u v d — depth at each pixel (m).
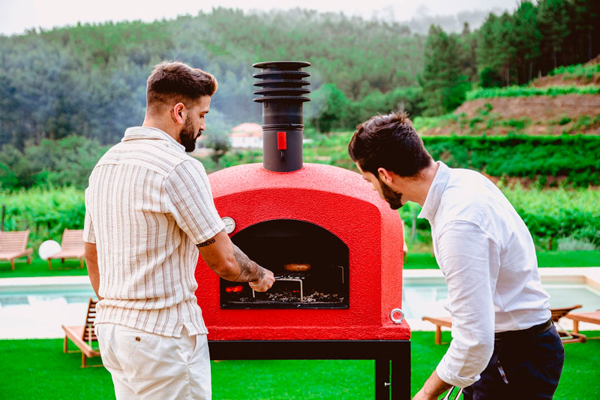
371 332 2.45
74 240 10.06
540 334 1.77
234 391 4.04
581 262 9.45
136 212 1.75
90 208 1.89
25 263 10.16
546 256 10.10
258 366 4.61
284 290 2.68
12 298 7.71
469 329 1.55
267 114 2.57
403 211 11.15
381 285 2.43
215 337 2.45
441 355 4.79
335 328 2.45
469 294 1.54
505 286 1.71
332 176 2.61
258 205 2.45
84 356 4.64
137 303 1.78
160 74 1.87
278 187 2.43
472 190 1.62
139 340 1.76
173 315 1.80
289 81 2.50
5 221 11.55
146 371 1.78
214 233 1.80
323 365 4.59
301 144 2.63
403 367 2.45
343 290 2.57
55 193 13.06
